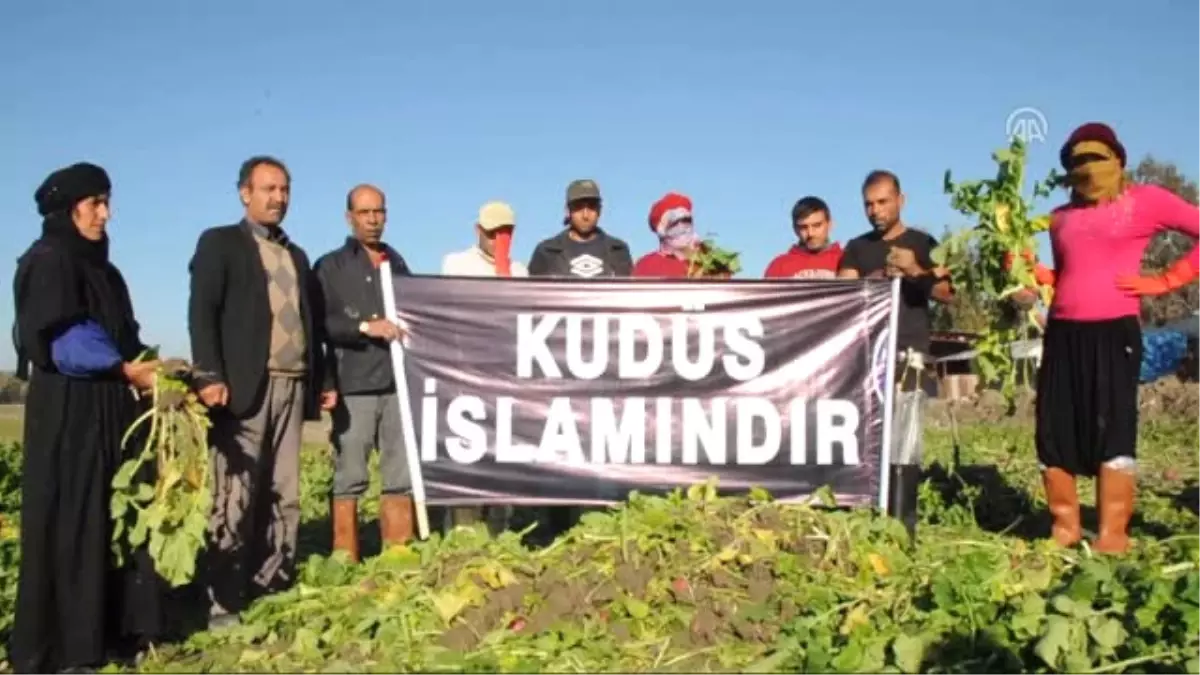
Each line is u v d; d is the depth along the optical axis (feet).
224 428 20.33
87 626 17.61
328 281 23.31
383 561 21.22
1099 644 16.03
